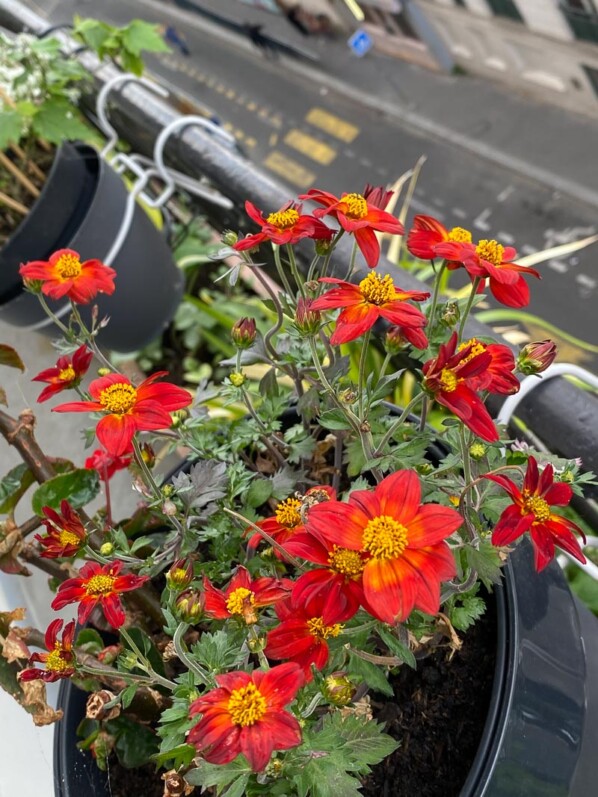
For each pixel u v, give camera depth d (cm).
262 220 66
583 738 64
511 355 58
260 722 44
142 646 73
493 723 58
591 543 79
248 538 72
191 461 84
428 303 77
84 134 142
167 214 161
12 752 82
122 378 60
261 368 143
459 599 69
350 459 66
